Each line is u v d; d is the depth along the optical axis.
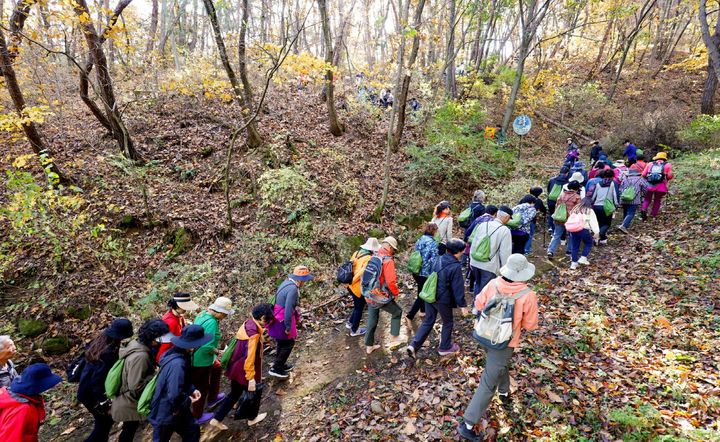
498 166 12.74
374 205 9.91
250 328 4.20
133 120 11.27
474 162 11.94
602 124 18.81
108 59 12.79
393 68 15.85
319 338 6.12
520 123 13.31
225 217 8.59
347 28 21.88
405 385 4.66
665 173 8.36
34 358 6.04
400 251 8.84
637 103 20.58
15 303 6.67
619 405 3.83
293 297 4.83
